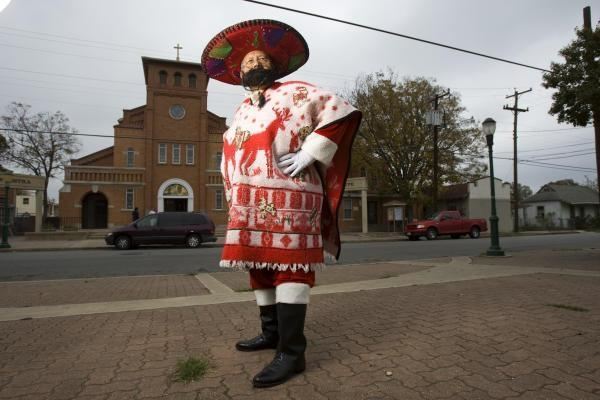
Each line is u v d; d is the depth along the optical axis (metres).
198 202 34.66
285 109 2.70
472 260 10.88
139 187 33.22
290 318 2.59
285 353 2.62
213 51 3.09
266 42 2.95
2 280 9.01
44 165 34.62
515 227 34.00
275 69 3.01
